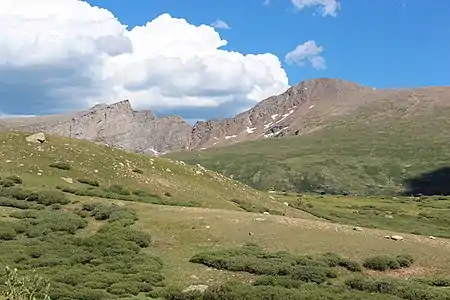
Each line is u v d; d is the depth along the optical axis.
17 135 75.06
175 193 72.50
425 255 42.97
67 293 30.66
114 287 33.28
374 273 39.56
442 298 32.84
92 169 71.56
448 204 160.50
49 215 51.03
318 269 38.25
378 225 99.62
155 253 43.28
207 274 38.19
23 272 34.84
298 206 99.88
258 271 38.31
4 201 54.47
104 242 43.72
